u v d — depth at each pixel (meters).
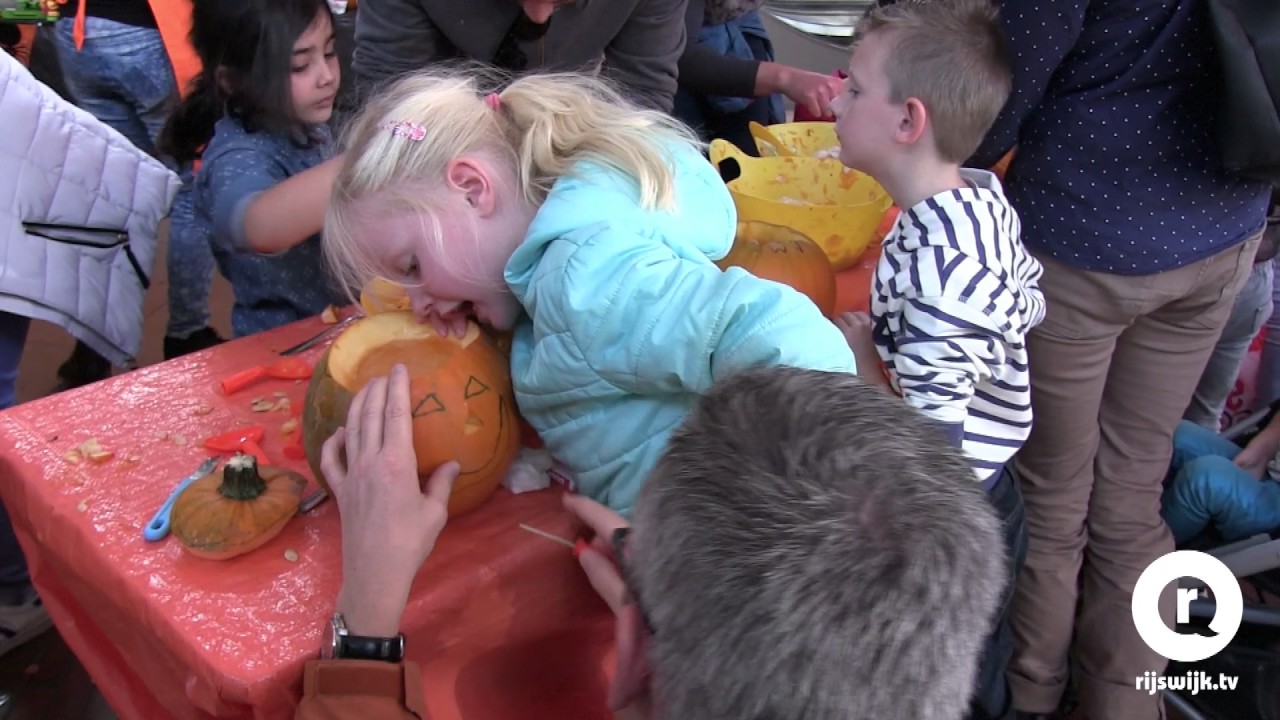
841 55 4.04
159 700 1.08
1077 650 1.98
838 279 1.74
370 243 1.06
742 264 1.42
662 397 0.99
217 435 1.19
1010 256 1.37
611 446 1.02
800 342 0.86
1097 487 1.86
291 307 1.91
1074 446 1.73
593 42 1.81
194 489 1.03
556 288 0.95
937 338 1.31
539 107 1.13
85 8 2.69
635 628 0.78
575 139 1.09
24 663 1.90
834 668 0.61
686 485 0.67
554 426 1.07
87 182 1.92
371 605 0.89
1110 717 1.87
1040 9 1.39
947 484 0.66
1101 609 1.87
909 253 1.36
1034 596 1.83
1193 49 1.42
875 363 1.44
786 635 0.61
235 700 0.87
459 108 1.08
